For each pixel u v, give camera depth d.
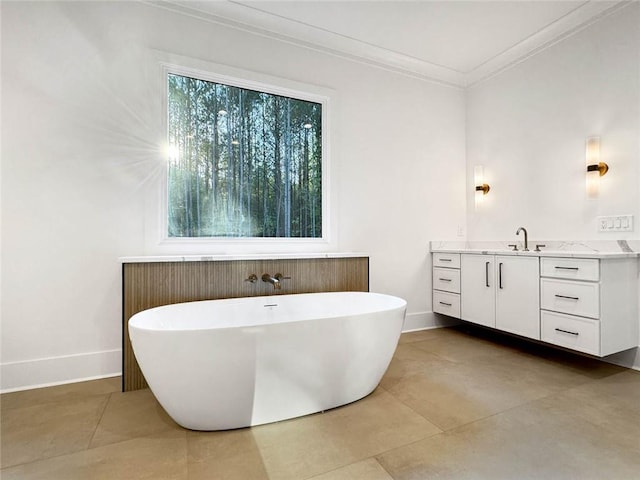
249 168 2.68
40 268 2.03
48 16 2.05
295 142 2.85
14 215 1.98
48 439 1.46
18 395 1.90
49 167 2.05
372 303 2.41
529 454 1.34
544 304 2.35
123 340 2.00
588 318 2.09
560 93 2.74
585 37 2.57
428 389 1.95
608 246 2.41
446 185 3.49
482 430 1.52
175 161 2.43
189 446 1.40
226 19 2.53
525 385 2.01
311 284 2.60
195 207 2.49
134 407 1.76
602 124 2.46
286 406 1.61
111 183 2.20
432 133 3.42
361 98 3.07
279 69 2.72
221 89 2.58
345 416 1.65
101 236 2.17
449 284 3.17
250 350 1.49
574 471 1.23
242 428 1.54
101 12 2.18
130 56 2.25
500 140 3.25
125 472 1.24
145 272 2.07
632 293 2.24
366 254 2.83
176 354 1.42
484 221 3.41
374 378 1.86
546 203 2.85
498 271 2.69
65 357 2.08
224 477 1.21
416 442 1.42
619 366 2.32
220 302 2.17
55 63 2.07
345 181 2.99
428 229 3.38
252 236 2.69
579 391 1.92
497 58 3.16
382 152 3.16
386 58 3.12
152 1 2.31
